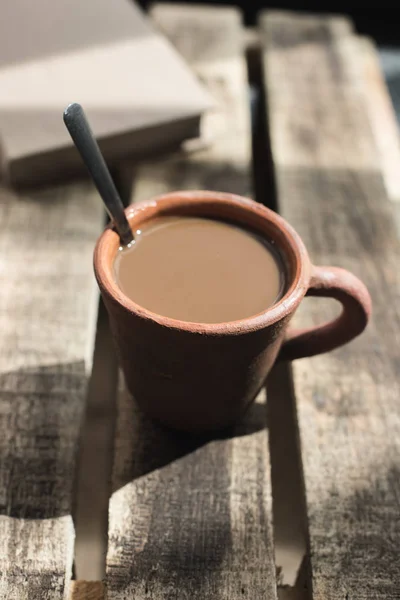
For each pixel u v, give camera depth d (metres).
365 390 0.40
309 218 0.48
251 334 0.31
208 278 0.34
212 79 0.57
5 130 0.46
